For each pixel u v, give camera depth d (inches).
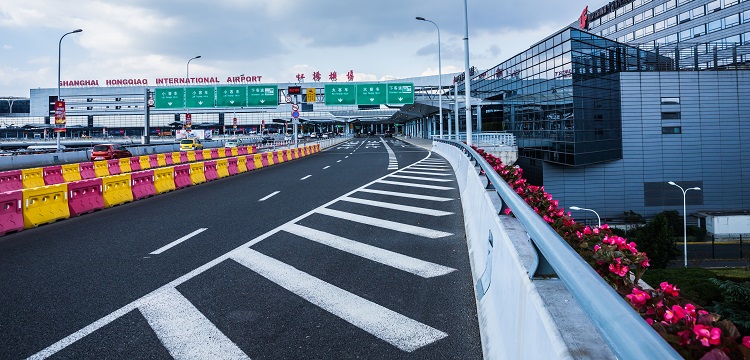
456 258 271.4
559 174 1587.1
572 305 93.9
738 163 1558.8
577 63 1424.7
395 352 157.2
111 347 163.5
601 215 1579.7
